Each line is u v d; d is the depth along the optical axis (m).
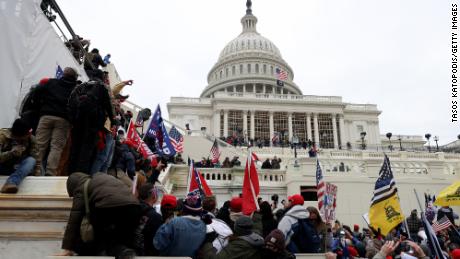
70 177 4.17
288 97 65.88
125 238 4.00
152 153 11.82
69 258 3.73
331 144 62.59
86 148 6.21
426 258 5.68
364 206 20.77
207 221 4.81
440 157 38.22
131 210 3.94
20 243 5.24
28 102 6.99
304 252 5.67
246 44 92.50
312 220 6.25
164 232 4.46
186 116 64.88
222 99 63.34
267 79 82.12
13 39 8.20
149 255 4.62
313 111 64.88
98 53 12.80
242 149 34.38
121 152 7.87
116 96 9.70
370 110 67.81
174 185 19.41
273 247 4.38
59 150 6.57
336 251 8.38
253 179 8.00
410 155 38.38
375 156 37.94
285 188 20.47
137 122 16.34
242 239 4.48
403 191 21.94
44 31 9.53
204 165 22.55
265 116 64.50
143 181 6.79
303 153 37.62
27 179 5.94
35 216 5.42
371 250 7.75
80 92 6.38
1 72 7.80
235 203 6.20
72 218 3.88
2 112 7.72
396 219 7.55
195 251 4.59
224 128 62.31
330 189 8.88
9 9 8.17
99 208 3.81
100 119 6.39
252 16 102.12
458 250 6.18
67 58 11.02
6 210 5.40
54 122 6.62
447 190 8.90
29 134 6.13
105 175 4.10
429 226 6.45
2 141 6.01
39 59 9.19
